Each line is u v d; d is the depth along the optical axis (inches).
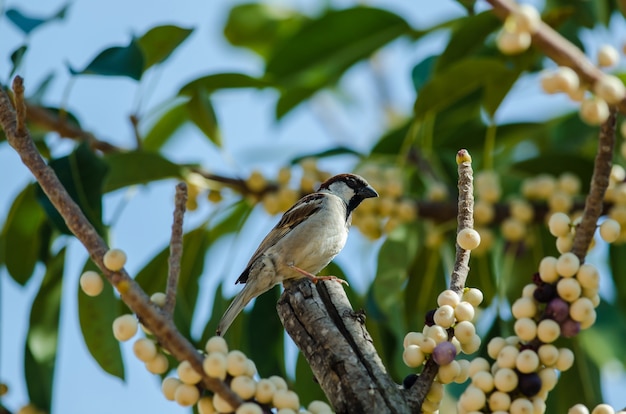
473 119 468.4
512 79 388.5
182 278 411.8
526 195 414.9
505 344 231.5
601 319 420.5
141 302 207.2
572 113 494.3
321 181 421.4
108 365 346.9
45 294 380.5
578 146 488.7
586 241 228.4
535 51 383.6
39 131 431.5
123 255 208.4
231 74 426.0
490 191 408.8
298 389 378.6
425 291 424.5
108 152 416.5
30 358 366.9
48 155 427.8
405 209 405.7
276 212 413.1
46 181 223.9
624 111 211.3
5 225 401.4
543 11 459.2
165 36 397.4
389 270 384.5
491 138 408.5
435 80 388.2
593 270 224.5
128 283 207.3
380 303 374.0
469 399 222.1
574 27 459.8
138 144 410.3
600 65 217.2
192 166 411.8
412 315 423.8
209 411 218.4
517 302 230.2
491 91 395.5
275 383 225.3
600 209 225.6
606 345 413.4
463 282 236.8
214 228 444.5
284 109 472.4
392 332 388.2
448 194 448.5
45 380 366.9
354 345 235.3
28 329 372.2
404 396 225.5
